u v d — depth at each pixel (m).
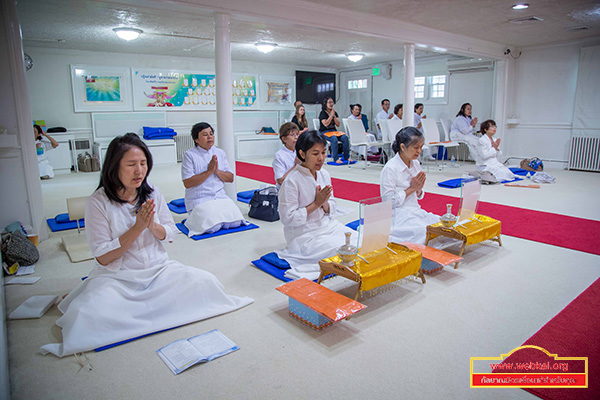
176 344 2.17
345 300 2.29
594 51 8.17
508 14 6.16
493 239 3.70
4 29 3.79
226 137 5.07
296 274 2.91
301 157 3.03
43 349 2.14
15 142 3.89
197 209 4.30
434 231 3.36
